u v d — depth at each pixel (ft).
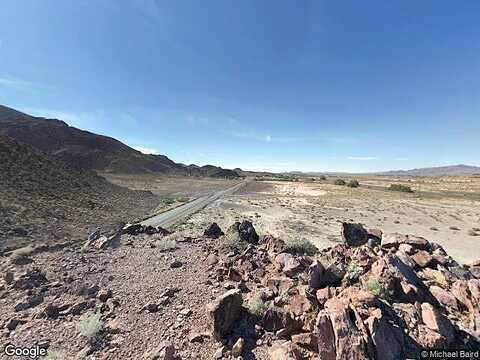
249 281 33.53
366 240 42.39
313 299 24.80
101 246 53.21
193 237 60.59
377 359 17.29
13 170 138.21
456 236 108.47
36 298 30.73
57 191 145.48
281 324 22.75
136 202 206.39
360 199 229.04
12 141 175.63
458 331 20.51
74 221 107.55
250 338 22.20
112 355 21.56
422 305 22.03
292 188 359.25
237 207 186.70
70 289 33.27
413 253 34.83
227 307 23.27
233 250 45.70
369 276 26.32
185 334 23.62
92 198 164.96
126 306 29.07
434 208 180.34
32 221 89.97
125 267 41.29
